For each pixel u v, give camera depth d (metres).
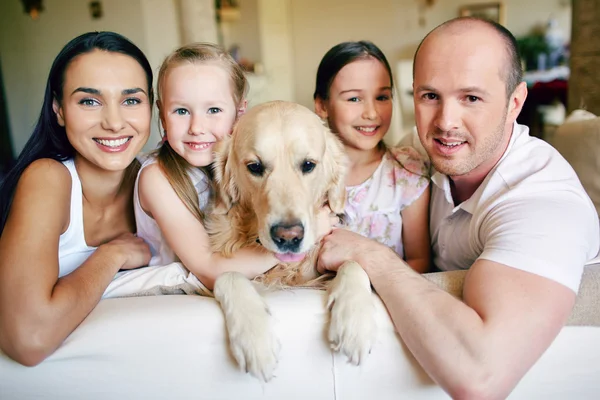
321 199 1.49
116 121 1.32
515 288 1.02
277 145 1.33
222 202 1.46
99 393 1.17
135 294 1.35
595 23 3.11
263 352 1.06
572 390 1.14
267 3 7.66
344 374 1.13
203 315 1.15
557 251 1.07
